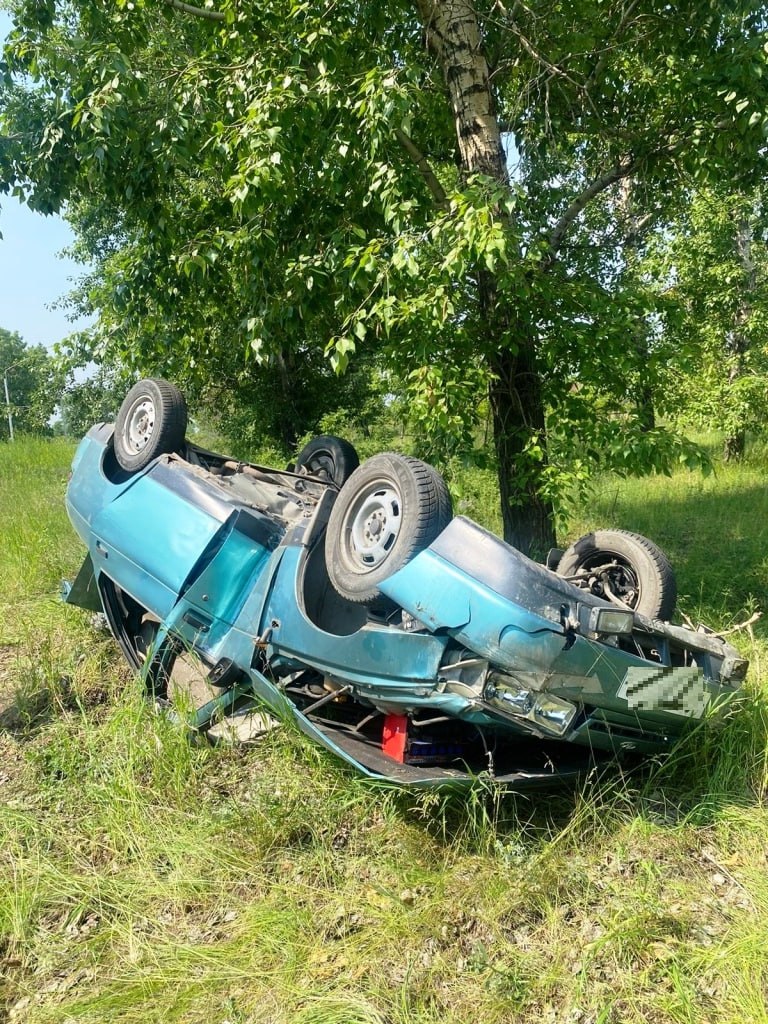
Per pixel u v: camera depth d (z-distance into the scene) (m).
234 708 5.00
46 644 6.02
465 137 6.90
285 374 17.09
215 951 3.26
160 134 6.90
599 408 6.88
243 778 4.50
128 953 3.30
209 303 8.12
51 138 7.22
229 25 7.02
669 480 14.53
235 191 6.24
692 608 6.98
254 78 6.75
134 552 5.45
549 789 4.48
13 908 3.47
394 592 4.04
